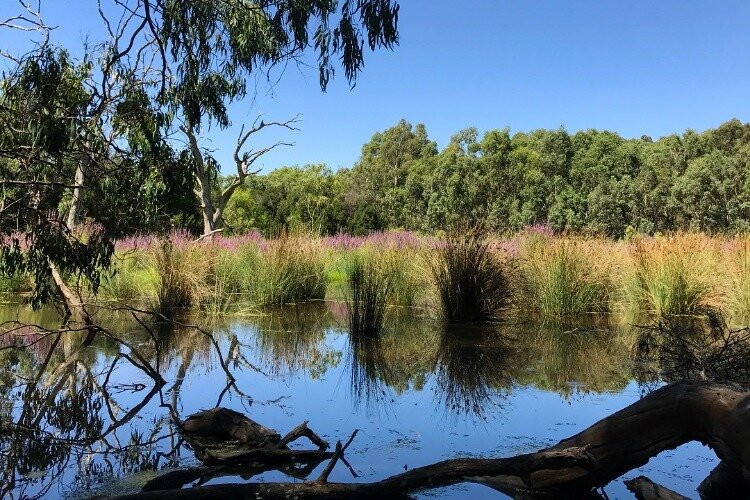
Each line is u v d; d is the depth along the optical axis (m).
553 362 5.50
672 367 5.00
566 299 8.62
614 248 10.47
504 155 40.25
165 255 9.07
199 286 9.17
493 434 3.40
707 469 2.90
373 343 6.58
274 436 3.26
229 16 3.93
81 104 4.04
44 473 2.82
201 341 6.66
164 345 6.39
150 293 9.57
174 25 3.58
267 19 3.69
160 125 4.15
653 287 8.66
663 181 35.34
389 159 54.78
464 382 4.75
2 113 4.05
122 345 6.34
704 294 8.48
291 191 38.81
